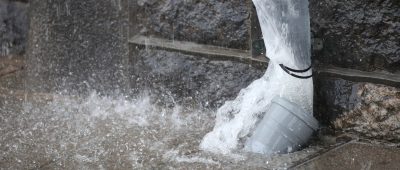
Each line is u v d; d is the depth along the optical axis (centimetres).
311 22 446
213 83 494
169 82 514
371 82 429
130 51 527
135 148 442
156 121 493
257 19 464
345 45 438
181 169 405
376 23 423
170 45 511
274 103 429
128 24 523
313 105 455
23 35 603
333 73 443
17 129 486
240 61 479
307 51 421
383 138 429
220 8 484
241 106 463
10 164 424
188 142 449
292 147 426
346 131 443
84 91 552
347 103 438
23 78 582
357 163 402
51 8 551
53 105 533
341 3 432
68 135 471
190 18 500
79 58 549
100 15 530
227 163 411
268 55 426
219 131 455
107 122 495
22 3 598
